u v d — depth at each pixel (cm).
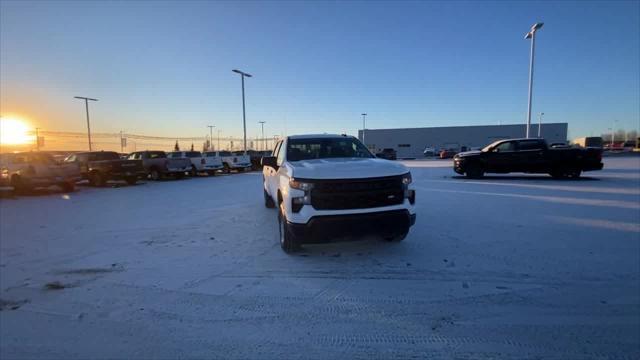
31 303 390
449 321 329
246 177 2403
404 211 489
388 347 290
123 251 582
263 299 386
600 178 1616
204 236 672
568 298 370
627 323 319
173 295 402
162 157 2220
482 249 540
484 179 1678
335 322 332
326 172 485
